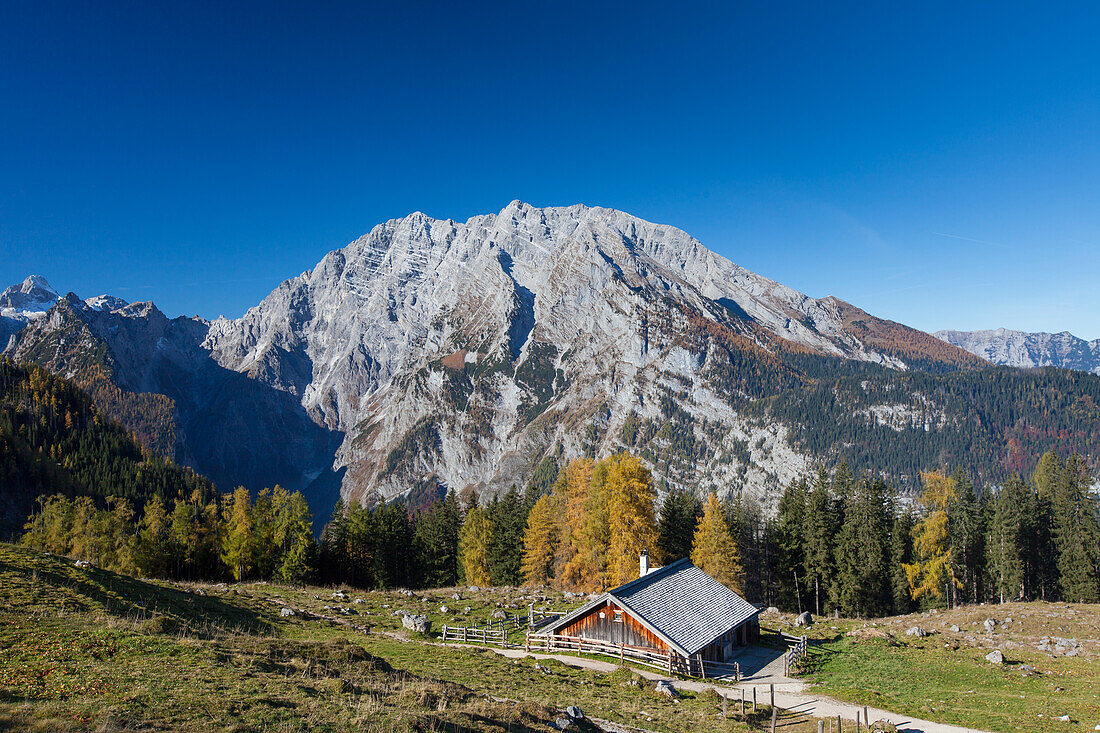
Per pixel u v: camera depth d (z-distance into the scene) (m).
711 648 43.72
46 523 89.56
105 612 27.12
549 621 53.44
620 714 27.92
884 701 34.22
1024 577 82.12
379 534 95.19
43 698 16.48
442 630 49.31
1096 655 44.59
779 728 29.86
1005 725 30.05
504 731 19.89
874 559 76.44
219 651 23.41
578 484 77.62
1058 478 84.00
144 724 15.43
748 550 87.00
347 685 21.67
